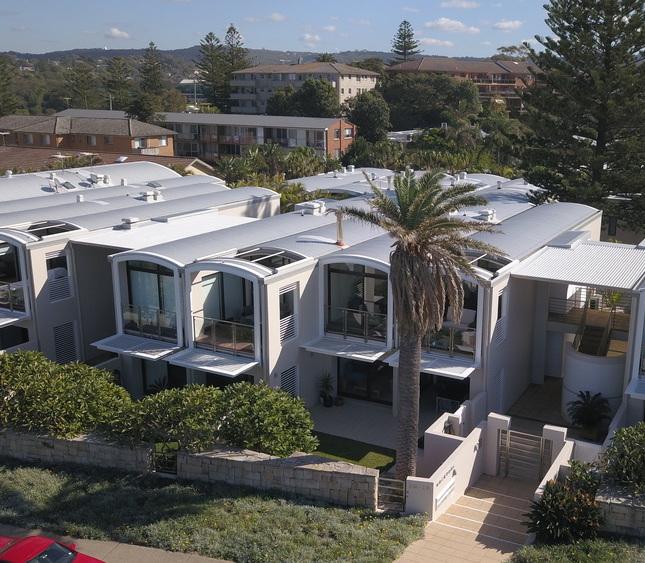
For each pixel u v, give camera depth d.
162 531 16.11
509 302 24.89
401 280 17.59
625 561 14.29
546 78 47.06
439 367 23.27
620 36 44.47
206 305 25.45
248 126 98.19
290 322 24.69
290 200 42.84
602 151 46.16
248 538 15.76
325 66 136.25
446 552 15.78
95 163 65.56
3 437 20.12
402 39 160.50
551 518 15.70
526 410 25.98
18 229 30.50
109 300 30.69
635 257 26.45
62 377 20.89
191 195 42.31
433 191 17.94
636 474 16.17
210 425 18.52
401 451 18.86
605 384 23.91
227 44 144.25
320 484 17.58
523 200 40.47
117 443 18.98
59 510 17.27
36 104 177.12
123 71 137.88
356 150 82.94
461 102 110.19
